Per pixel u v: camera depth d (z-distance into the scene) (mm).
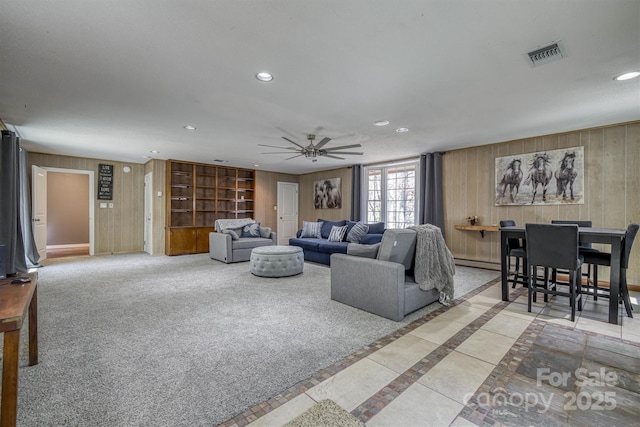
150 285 4098
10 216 3984
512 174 4934
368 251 3199
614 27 1931
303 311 3062
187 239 7020
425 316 2941
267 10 1766
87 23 1884
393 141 5023
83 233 8562
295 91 2947
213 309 3119
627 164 3928
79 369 1936
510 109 3451
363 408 1570
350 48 2188
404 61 2371
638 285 3883
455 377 1865
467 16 1825
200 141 5035
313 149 4613
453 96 3068
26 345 2289
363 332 2547
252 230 6617
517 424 1451
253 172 8469
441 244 3359
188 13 1792
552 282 3699
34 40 2068
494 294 3721
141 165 7449
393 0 1681
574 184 4332
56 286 4023
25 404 1579
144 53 2252
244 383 1794
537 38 2061
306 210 9188
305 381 1820
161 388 1735
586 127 4164
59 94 3002
